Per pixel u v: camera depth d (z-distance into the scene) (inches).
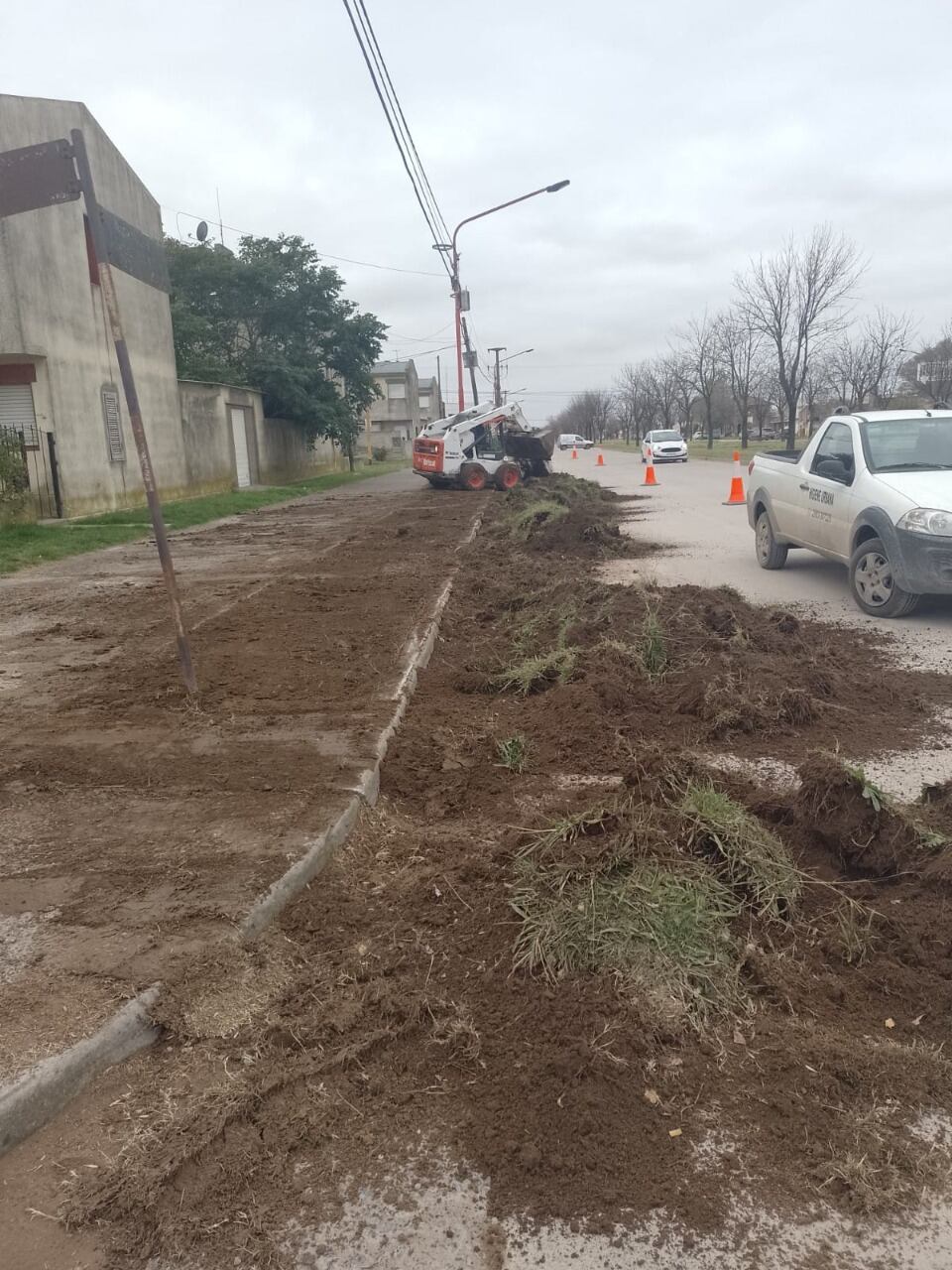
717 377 2313.0
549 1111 93.4
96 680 244.5
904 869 138.2
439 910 129.5
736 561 457.4
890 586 311.3
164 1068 99.9
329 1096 96.5
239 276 1238.3
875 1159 88.5
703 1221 82.0
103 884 130.7
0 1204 83.5
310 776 170.2
